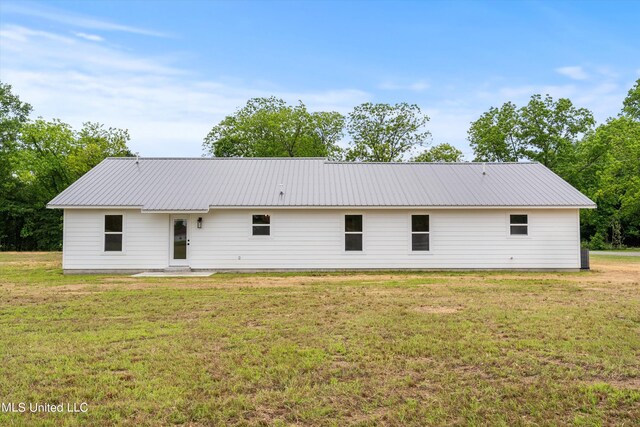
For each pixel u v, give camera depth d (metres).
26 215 39.47
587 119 38.56
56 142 43.16
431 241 18.86
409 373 5.75
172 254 18.69
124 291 12.91
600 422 4.40
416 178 21.17
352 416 4.57
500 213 18.88
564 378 5.55
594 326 8.09
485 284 14.43
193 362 6.12
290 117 45.41
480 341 7.11
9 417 4.46
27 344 7.03
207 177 20.97
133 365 6.01
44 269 20.23
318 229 18.88
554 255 18.84
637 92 38.34
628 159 36.34
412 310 9.84
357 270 18.83
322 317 9.05
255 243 18.75
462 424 4.37
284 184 20.30
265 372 5.76
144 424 4.36
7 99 40.34
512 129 39.72
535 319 8.70
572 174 38.53
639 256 28.34
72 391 5.14
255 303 10.75
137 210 18.59
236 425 4.36
